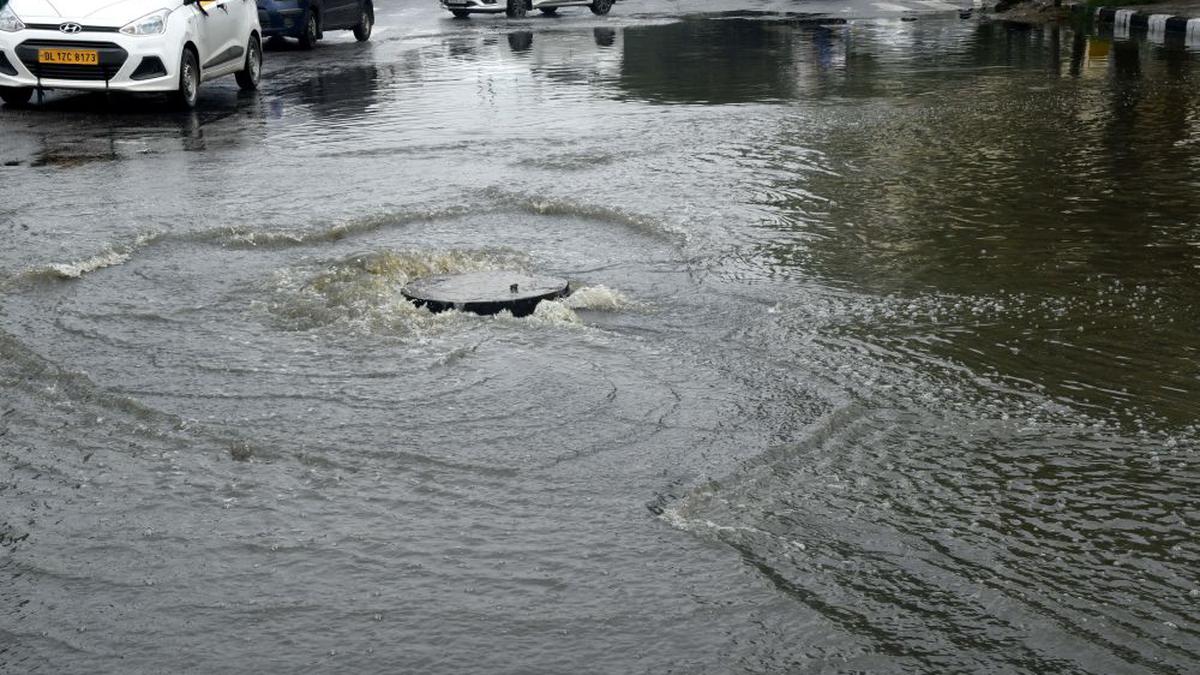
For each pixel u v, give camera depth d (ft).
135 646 10.28
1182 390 15.80
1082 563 11.53
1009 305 19.38
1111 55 57.67
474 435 14.35
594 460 13.67
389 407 15.19
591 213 25.94
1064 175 29.35
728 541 11.89
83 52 44.50
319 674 9.81
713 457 13.74
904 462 13.67
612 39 73.97
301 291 20.20
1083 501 12.75
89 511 12.65
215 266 21.98
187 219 25.58
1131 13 75.46
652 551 11.66
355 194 28.07
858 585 11.12
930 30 74.79
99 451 14.08
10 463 13.78
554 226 24.97
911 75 50.90
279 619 10.62
